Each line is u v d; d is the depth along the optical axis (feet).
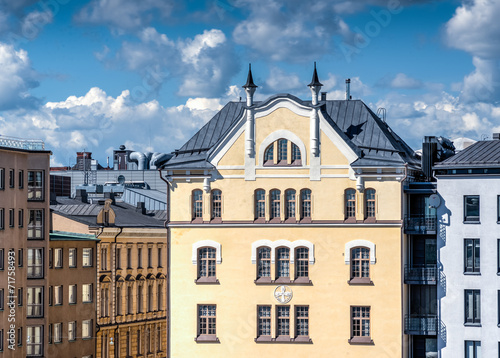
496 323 293.23
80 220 385.29
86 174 540.11
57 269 369.09
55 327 367.86
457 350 295.69
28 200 362.74
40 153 364.58
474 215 296.10
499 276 293.23
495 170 294.66
